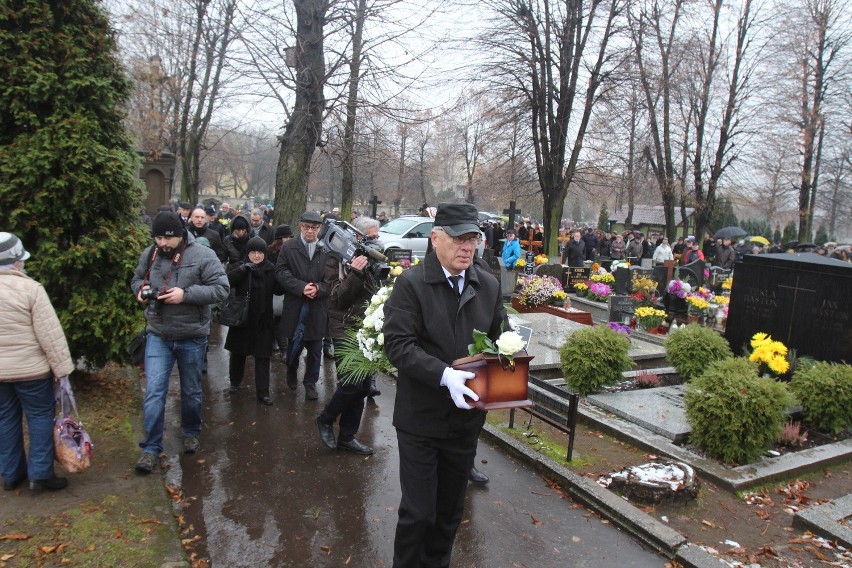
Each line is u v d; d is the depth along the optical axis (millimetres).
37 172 4781
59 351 3576
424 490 2592
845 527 3715
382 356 4004
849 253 22188
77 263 5000
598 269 15883
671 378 7121
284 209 10648
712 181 25125
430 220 19234
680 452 4832
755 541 3678
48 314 3543
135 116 17828
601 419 5469
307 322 5879
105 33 5242
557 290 11250
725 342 6801
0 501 3609
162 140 19188
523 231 22844
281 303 7668
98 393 5629
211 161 49688
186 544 3344
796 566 3406
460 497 2811
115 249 5199
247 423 5297
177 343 4336
